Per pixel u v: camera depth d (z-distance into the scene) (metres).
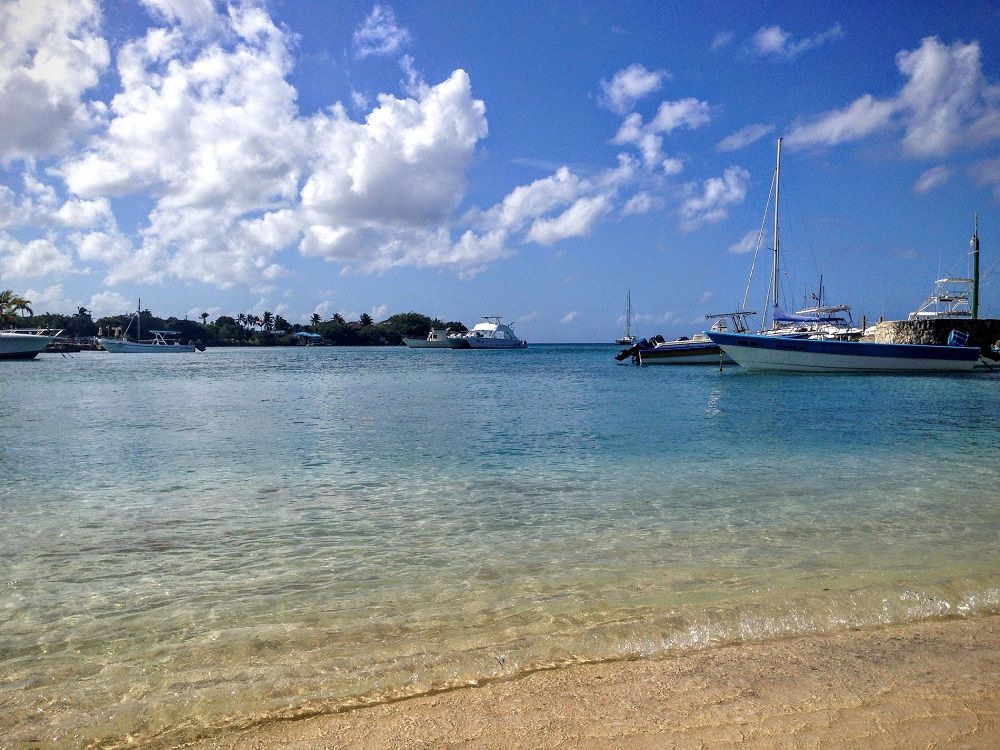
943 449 12.14
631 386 30.12
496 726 3.20
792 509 7.66
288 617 4.61
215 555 6.00
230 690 3.62
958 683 3.61
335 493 8.60
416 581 5.31
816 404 21.09
